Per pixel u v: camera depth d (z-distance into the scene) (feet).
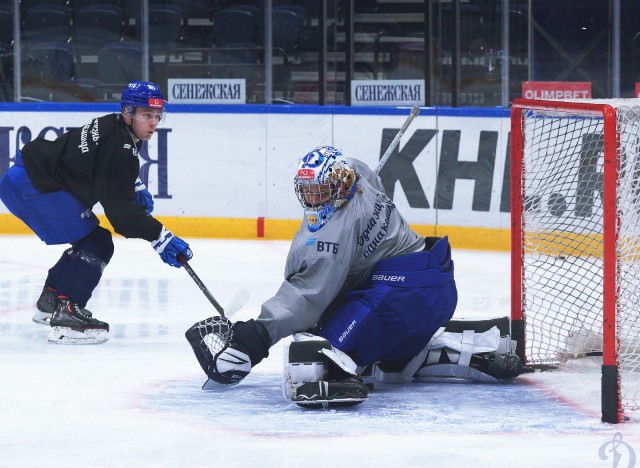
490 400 29.91
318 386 28.25
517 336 33.76
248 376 33.42
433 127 64.54
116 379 32.94
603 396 27.30
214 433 26.43
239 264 57.62
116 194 36.91
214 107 68.03
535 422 27.43
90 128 37.76
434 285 29.50
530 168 40.42
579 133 35.81
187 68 73.36
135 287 50.52
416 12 70.13
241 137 67.92
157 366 34.83
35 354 36.73
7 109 70.23
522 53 69.72
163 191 69.15
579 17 69.26
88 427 27.14
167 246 35.76
